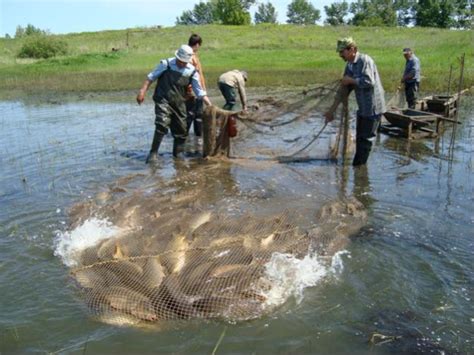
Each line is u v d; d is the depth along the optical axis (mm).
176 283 4922
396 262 5633
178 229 6363
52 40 40656
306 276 5316
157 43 46062
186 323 4543
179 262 5324
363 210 7223
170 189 8398
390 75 22922
